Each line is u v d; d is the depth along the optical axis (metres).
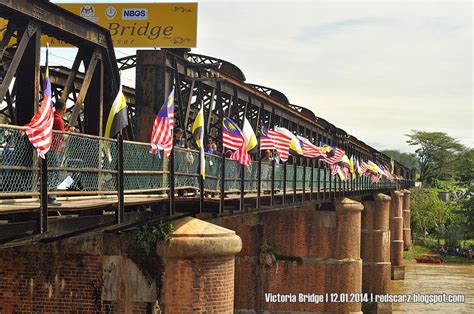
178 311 19.42
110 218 15.57
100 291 19.77
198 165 21.17
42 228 11.99
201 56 29.27
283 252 48.28
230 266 20.39
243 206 25.25
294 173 33.75
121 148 14.63
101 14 29.56
